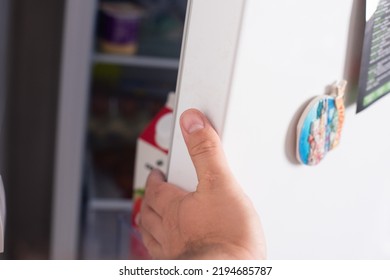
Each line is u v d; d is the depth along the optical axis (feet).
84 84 4.04
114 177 5.10
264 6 1.64
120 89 5.28
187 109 1.92
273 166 1.92
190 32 1.83
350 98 2.03
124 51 4.67
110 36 4.60
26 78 4.72
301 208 2.10
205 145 1.80
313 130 1.91
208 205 1.88
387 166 2.29
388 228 2.43
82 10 3.83
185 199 1.95
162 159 2.83
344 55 1.91
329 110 1.94
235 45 1.67
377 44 1.94
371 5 1.85
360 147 2.17
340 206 2.21
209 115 1.82
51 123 4.85
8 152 4.49
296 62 1.79
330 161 2.08
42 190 5.08
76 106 4.09
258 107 1.78
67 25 3.84
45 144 4.93
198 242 1.92
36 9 4.56
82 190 5.03
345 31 1.87
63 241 4.46
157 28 4.92
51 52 4.67
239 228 1.86
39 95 4.78
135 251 2.98
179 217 1.98
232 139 1.80
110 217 4.99
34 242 5.19
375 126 2.18
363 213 2.31
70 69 3.97
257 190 1.93
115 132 5.27
